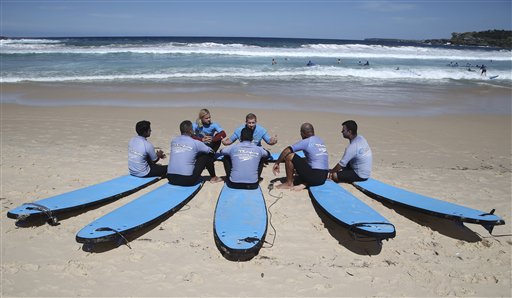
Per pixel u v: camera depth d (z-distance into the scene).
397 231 5.00
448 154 8.72
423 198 5.56
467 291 3.81
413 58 34.66
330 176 6.43
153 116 11.45
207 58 28.39
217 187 6.20
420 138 9.95
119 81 17.97
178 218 5.12
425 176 7.19
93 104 12.92
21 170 6.77
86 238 4.05
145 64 24.09
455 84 20.47
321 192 5.73
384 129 10.70
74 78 18.36
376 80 20.97
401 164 7.93
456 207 5.18
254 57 30.06
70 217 5.10
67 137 9.14
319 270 4.07
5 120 10.56
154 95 14.72
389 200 5.54
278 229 4.92
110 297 3.55
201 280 3.83
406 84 19.81
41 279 3.79
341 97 15.27
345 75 22.34
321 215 5.35
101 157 7.69
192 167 5.84
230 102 13.71
